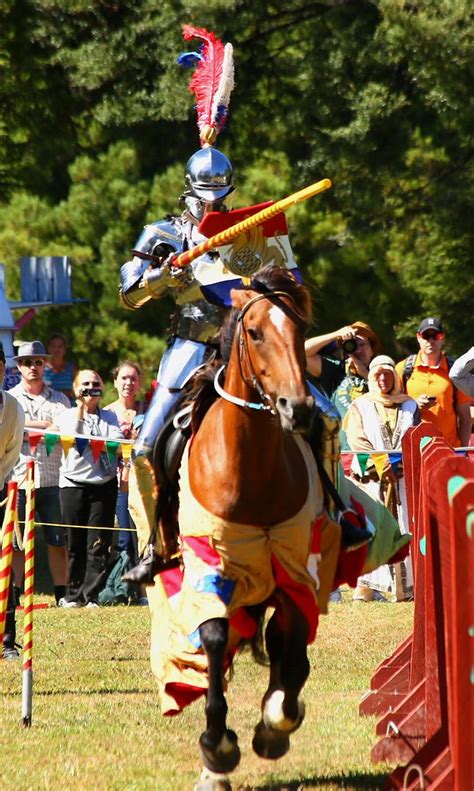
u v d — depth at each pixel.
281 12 59.03
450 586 13.55
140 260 18.41
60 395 36.25
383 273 59.28
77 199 60.28
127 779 16.77
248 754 18.41
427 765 15.09
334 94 57.12
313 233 58.81
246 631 16.09
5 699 22.48
